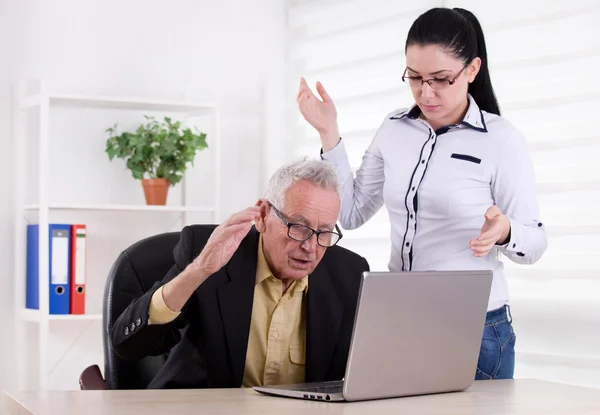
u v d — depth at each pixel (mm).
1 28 3502
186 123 3869
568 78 2842
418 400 1729
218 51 3918
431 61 2186
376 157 2525
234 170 3939
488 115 2305
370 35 3605
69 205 3344
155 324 1842
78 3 3646
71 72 3633
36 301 3373
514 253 2129
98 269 3668
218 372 1989
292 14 3998
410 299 1717
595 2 2756
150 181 3527
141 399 1658
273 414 1488
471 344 1870
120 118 3721
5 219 3496
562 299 2838
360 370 1666
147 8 3783
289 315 2061
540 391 1901
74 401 1625
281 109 4031
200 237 2070
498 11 3072
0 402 3467
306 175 1937
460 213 2283
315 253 1946
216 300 2006
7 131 3504
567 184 2832
